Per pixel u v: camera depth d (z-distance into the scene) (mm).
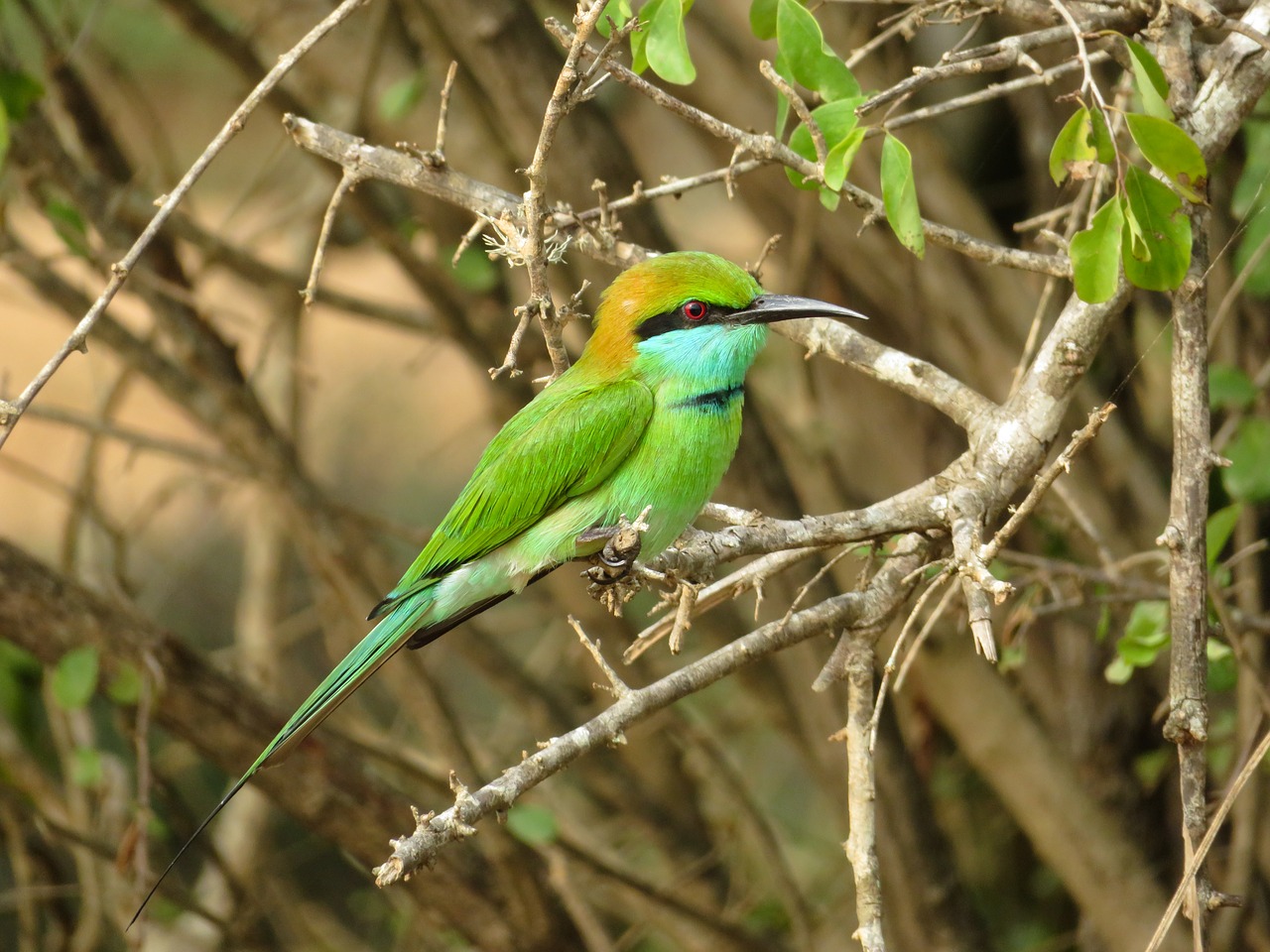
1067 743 11867
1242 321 10555
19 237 12109
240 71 11648
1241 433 9289
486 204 7164
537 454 7887
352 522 11891
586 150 10336
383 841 10617
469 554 8094
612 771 13266
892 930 11219
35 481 11688
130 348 11312
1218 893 5723
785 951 12023
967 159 13000
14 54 10609
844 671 6555
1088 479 11016
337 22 6199
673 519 8000
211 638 17953
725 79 11367
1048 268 6605
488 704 17594
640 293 7895
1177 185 5992
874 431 12719
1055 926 13078
